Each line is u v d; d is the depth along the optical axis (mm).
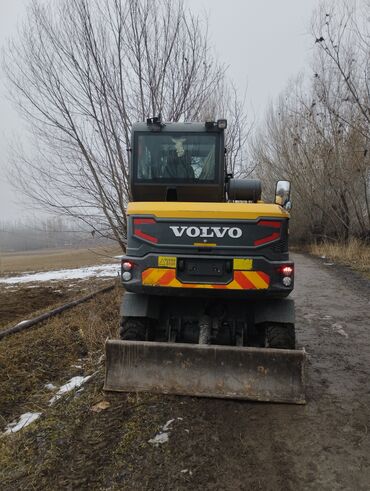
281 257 4258
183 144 5426
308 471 3260
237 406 4176
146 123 5457
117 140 9398
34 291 12719
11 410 4539
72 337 6770
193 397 4301
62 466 3350
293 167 23203
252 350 4266
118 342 4430
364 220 20500
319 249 23031
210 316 4926
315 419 3998
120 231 9789
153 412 4051
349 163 18469
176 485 3104
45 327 7422
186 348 4332
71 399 4516
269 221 4227
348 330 7102
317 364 5547
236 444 3602
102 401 4293
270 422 3930
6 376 5301
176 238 4289
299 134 21438
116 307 8555
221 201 5500
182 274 4289
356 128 15367
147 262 4312
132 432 3746
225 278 4250
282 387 4230
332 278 12664
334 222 22766
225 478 3180
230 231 4234
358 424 3928
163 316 5109
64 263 26953
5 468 3387
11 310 10234
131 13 9141
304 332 7020
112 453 3486
